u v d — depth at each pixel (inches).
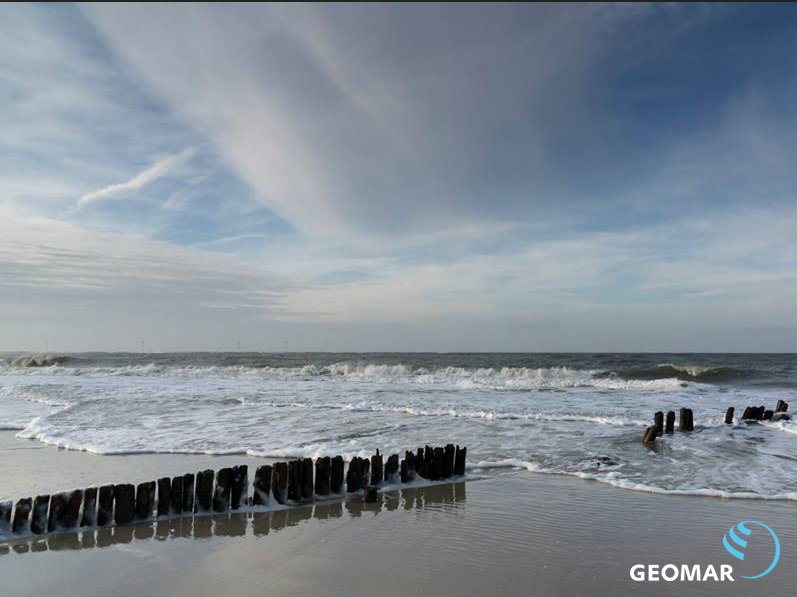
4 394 849.5
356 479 337.7
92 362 2240.4
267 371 1339.8
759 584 204.7
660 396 844.6
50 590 199.9
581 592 196.7
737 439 498.0
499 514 290.8
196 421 571.8
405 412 650.8
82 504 270.4
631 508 299.3
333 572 214.2
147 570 217.5
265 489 308.0
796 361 2573.8
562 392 904.3
